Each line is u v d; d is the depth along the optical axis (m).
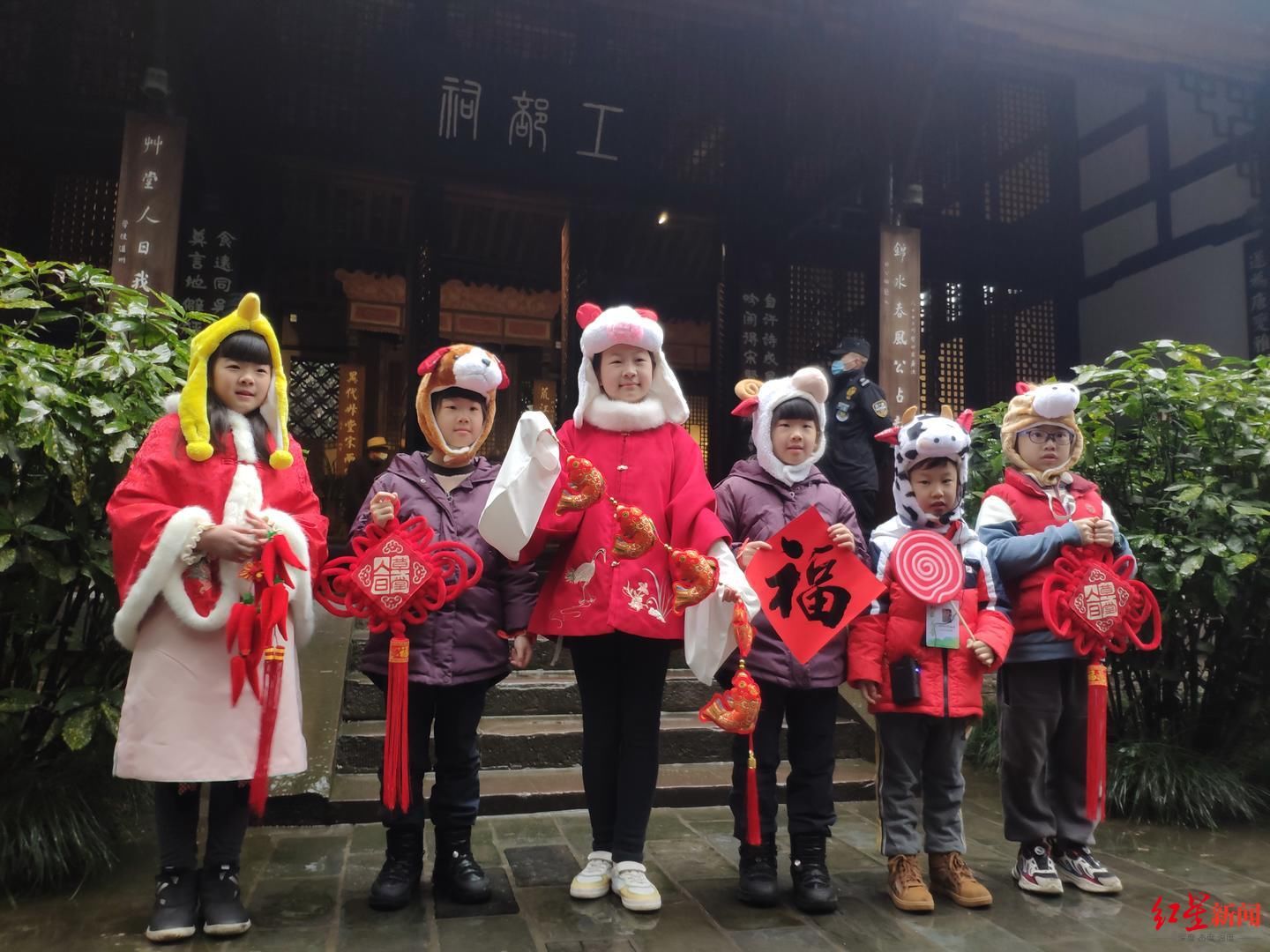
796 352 7.73
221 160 6.09
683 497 2.28
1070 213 8.30
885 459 4.92
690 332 10.48
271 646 1.89
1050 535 2.40
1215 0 6.71
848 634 2.38
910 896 2.21
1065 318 8.30
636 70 6.96
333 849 2.60
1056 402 2.52
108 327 2.67
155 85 5.08
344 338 9.91
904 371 6.31
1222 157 6.98
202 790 2.91
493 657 2.22
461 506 2.29
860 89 6.75
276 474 2.11
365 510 2.26
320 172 6.74
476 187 6.95
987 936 2.07
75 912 2.11
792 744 2.32
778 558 2.27
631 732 2.25
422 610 2.10
